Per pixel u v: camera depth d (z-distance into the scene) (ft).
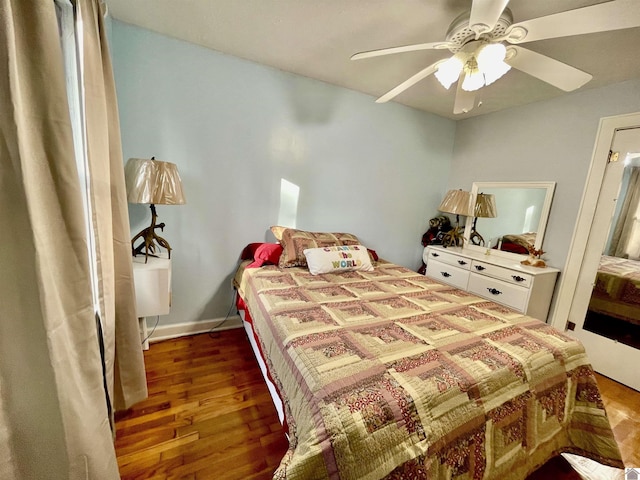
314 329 3.86
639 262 6.21
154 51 5.85
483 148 9.36
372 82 7.52
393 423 2.55
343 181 8.59
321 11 4.75
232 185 7.09
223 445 4.14
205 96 6.44
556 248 7.55
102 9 3.51
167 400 4.93
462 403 2.92
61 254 2.41
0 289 1.93
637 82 6.15
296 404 2.87
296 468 2.26
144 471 3.67
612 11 2.83
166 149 6.28
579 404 3.93
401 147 9.37
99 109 3.27
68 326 2.45
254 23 5.25
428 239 10.36
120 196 3.94
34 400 2.12
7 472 2.06
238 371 5.84
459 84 4.99
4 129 1.83
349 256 7.04
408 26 5.02
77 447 2.37
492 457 3.00
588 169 6.92
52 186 2.31
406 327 4.15
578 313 7.14
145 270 5.19
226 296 7.52
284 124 7.42
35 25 2.13
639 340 6.21
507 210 8.65
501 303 7.56
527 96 7.54
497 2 2.90
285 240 7.02
